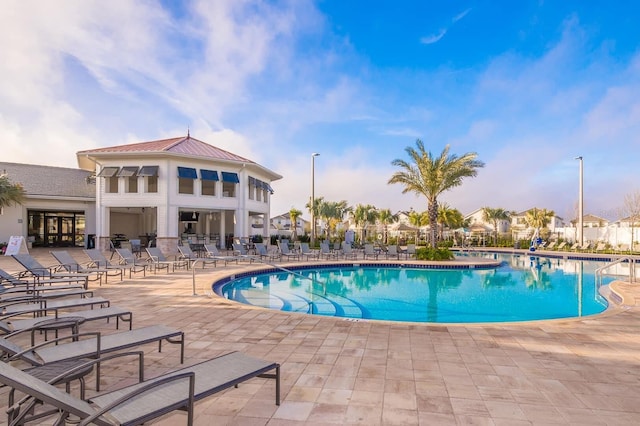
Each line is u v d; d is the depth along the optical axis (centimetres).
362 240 4262
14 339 568
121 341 409
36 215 2984
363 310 1081
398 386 405
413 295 1309
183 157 2542
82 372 301
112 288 1095
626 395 387
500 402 368
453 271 1944
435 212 2478
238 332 623
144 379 412
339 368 459
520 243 3925
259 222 4569
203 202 2650
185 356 502
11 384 216
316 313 1039
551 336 604
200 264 1819
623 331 638
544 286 1511
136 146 2792
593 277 1764
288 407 353
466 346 549
